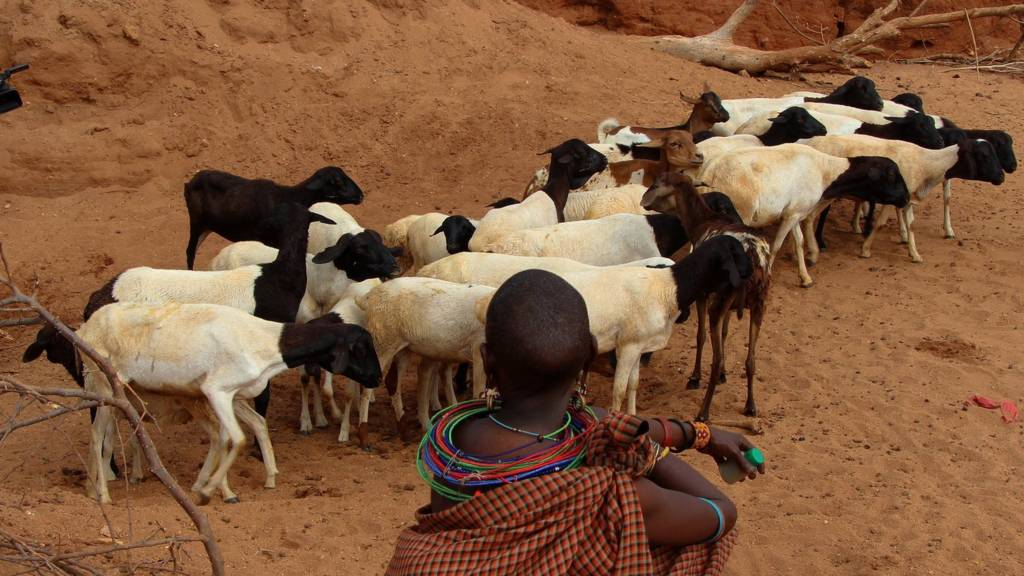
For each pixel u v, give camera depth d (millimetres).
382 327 8781
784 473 7883
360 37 17672
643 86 18406
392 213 14523
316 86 16859
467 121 16469
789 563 6570
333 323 8109
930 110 18828
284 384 10758
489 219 10633
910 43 23953
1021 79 21656
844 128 13844
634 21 22969
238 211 11547
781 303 11531
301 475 8266
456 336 8484
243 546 6375
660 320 8414
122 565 5523
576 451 2410
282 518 6961
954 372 9586
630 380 8680
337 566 6215
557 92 17516
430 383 9727
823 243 13156
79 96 15922
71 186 15031
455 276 9203
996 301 11312
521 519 2250
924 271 12273
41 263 13250
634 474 2379
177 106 16062
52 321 4465
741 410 9125
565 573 2252
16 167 14906
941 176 12625
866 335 10594
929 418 8719
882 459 8078
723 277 8391
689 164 12406
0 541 4719
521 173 15375
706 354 10484
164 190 15312
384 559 6363
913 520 7082
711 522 2480
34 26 15797
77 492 7965
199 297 8852
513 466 2373
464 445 2494
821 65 21375
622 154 13766
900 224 13359
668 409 9172
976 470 7879
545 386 2479
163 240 13992
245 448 8969
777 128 13406
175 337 7574
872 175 11828
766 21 23453
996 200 14711
